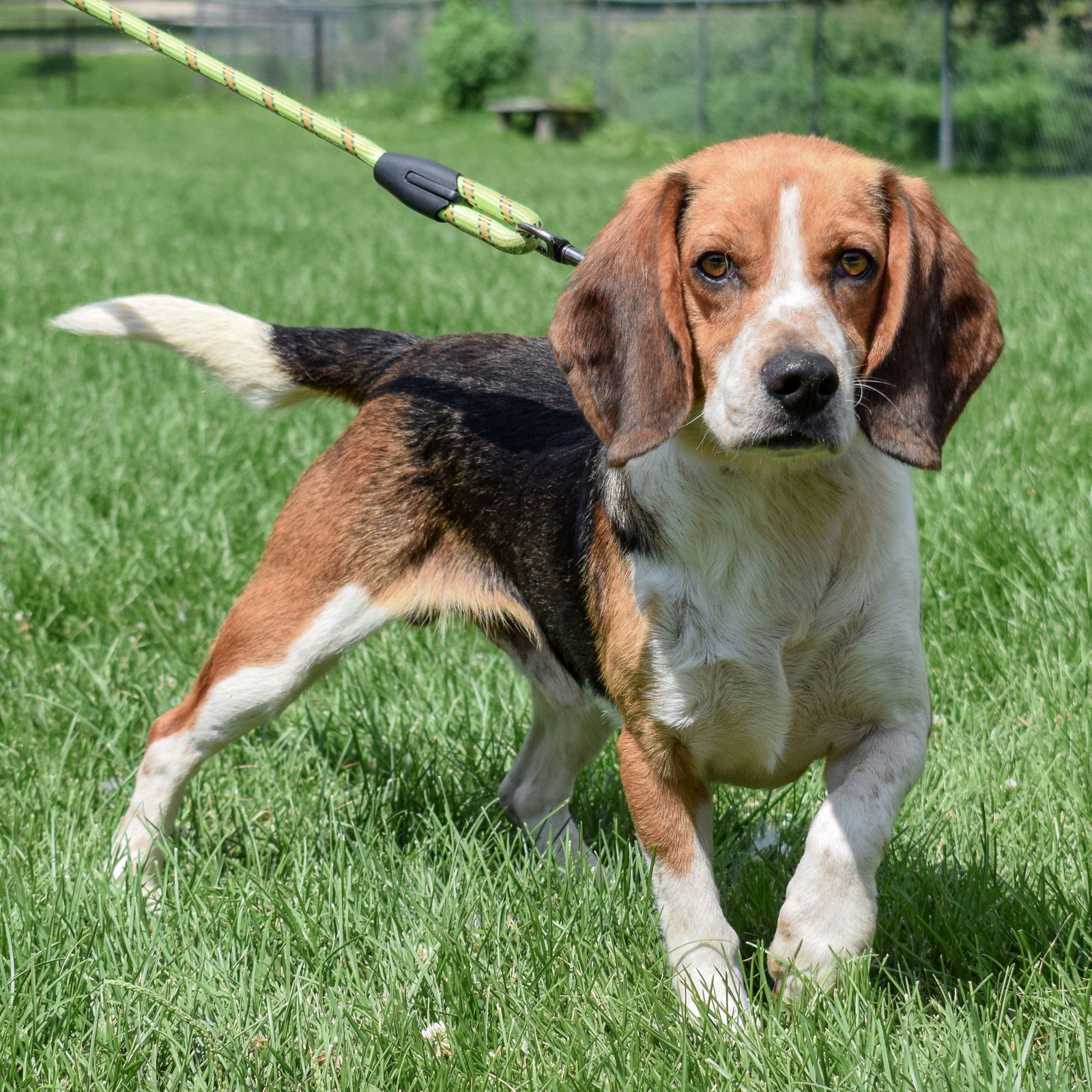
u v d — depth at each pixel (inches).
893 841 147.9
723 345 118.2
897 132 1077.1
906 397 120.3
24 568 217.0
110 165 922.7
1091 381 299.6
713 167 122.0
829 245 116.6
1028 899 132.3
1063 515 219.6
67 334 370.0
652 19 1228.5
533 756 167.2
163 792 157.2
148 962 128.7
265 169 930.7
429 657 196.7
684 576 125.4
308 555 157.1
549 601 146.3
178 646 200.5
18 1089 114.7
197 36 1689.2
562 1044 116.8
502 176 873.5
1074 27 1024.2
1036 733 164.1
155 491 251.0
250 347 168.7
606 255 126.0
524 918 135.1
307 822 159.0
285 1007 122.5
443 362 163.0
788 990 118.3
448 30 1433.3
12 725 178.9
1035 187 853.2
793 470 120.0
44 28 2101.4
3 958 128.2
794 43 1127.0
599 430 125.6
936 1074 108.6
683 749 129.6
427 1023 122.6
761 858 148.1
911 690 124.2
